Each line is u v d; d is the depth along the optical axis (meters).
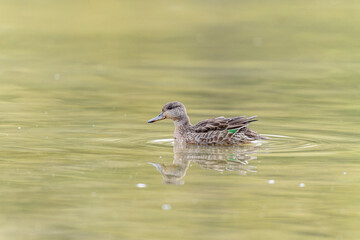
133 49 34.34
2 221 11.25
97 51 33.66
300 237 10.69
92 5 48.34
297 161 15.12
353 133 18.00
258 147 16.61
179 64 30.78
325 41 36.31
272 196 12.62
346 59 31.75
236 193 12.79
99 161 15.10
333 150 16.12
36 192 12.77
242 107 22.03
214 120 17.72
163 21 42.53
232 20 42.91
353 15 44.44
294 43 35.88
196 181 13.59
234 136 16.95
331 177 13.80
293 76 28.00
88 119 19.86
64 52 33.25
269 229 11.02
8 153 15.68
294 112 21.06
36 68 29.25
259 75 28.27
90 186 13.18
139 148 16.50
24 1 49.09
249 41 36.44
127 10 46.66
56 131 18.16
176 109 17.70
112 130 18.45
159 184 13.36
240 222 11.30
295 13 45.34
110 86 25.67
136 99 23.28
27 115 20.23
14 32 38.09
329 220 11.42
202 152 16.20
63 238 10.56
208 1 50.62
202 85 26.14
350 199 12.45
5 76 27.31
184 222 11.25
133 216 11.54
